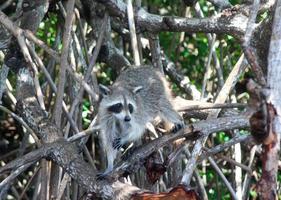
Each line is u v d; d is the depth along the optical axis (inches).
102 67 662.5
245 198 548.7
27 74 493.7
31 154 415.8
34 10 522.3
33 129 454.6
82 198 420.2
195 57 692.7
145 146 395.9
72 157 411.5
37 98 461.7
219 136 626.5
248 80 300.5
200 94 573.6
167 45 684.7
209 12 654.5
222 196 624.1
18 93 480.7
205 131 388.5
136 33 538.9
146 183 494.3
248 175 548.1
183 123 455.8
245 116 377.1
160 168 395.5
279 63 308.0
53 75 605.3
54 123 450.0
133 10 536.4
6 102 643.5
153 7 669.9
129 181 486.9
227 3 556.1
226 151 615.8
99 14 558.9
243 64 478.0
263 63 461.1
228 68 604.4
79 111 522.6
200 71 682.2
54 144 421.4
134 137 442.3
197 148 387.2
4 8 604.1
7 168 410.6
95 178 393.7
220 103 457.7
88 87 450.0
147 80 461.1
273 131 297.6
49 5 560.4
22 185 625.9
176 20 520.7
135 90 451.2
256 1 342.3
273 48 311.1
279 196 595.2
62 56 441.1
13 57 493.7
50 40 641.0
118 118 441.4
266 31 457.1
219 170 525.0
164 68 589.3
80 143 487.2
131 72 470.6
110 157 435.8
